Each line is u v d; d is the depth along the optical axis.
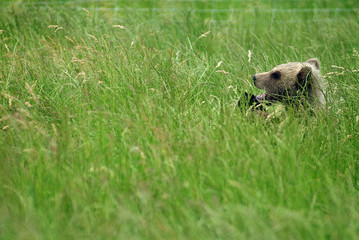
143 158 16.98
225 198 15.41
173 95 23.03
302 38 37.12
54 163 16.92
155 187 16.11
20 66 25.98
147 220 14.50
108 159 17.59
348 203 15.28
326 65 29.14
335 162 18.36
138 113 20.44
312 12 44.62
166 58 27.58
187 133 19.02
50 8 38.53
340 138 20.20
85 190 15.59
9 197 15.54
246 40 35.06
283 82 22.23
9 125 20.11
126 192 15.80
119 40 30.97
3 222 13.93
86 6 43.50
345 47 34.97
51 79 25.23
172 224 14.33
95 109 21.83
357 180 17.56
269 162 16.72
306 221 14.20
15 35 33.00
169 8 45.03
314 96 21.89
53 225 14.19
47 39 33.50
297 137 19.30
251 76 25.53
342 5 46.91
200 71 26.84
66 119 20.61
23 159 17.55
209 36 34.34
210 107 22.88
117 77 24.31
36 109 22.20
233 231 13.41
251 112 21.05
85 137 19.53
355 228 14.19
